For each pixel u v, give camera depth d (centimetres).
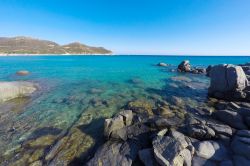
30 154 922
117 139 993
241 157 751
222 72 1950
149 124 1117
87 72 4588
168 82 3033
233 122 1099
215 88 2003
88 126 1251
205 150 805
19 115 1468
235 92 1811
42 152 938
